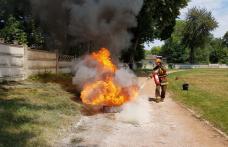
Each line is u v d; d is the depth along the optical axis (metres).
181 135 7.59
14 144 5.73
